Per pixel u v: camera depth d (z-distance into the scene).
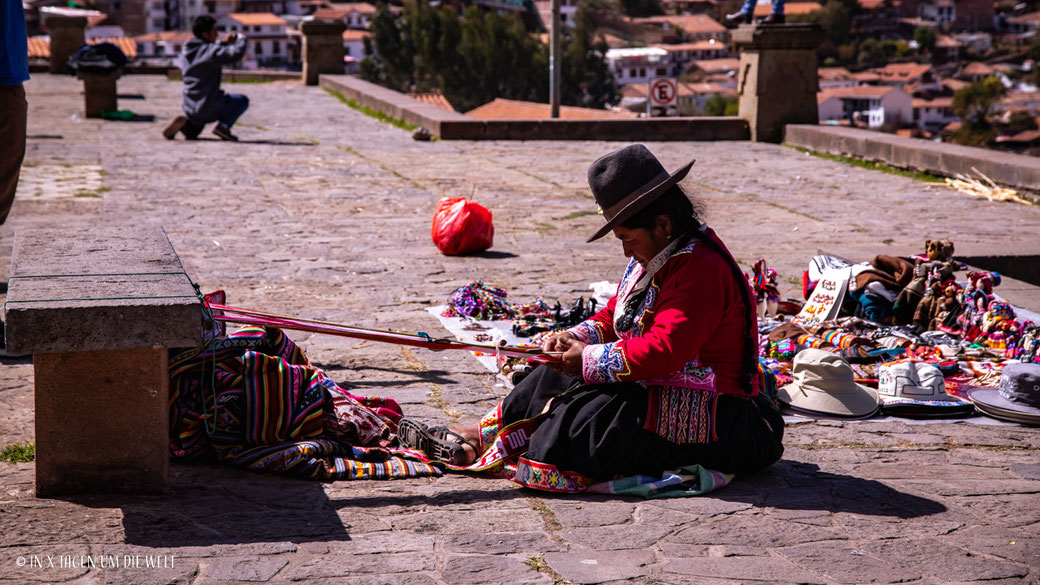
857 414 4.94
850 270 6.60
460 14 146.12
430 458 4.22
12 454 4.16
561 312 6.64
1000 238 9.95
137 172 12.84
